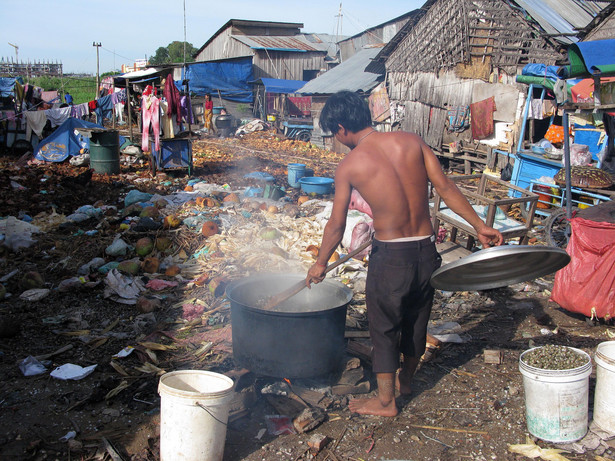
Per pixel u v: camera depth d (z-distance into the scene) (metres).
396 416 3.42
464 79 14.91
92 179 12.02
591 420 3.34
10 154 16.58
